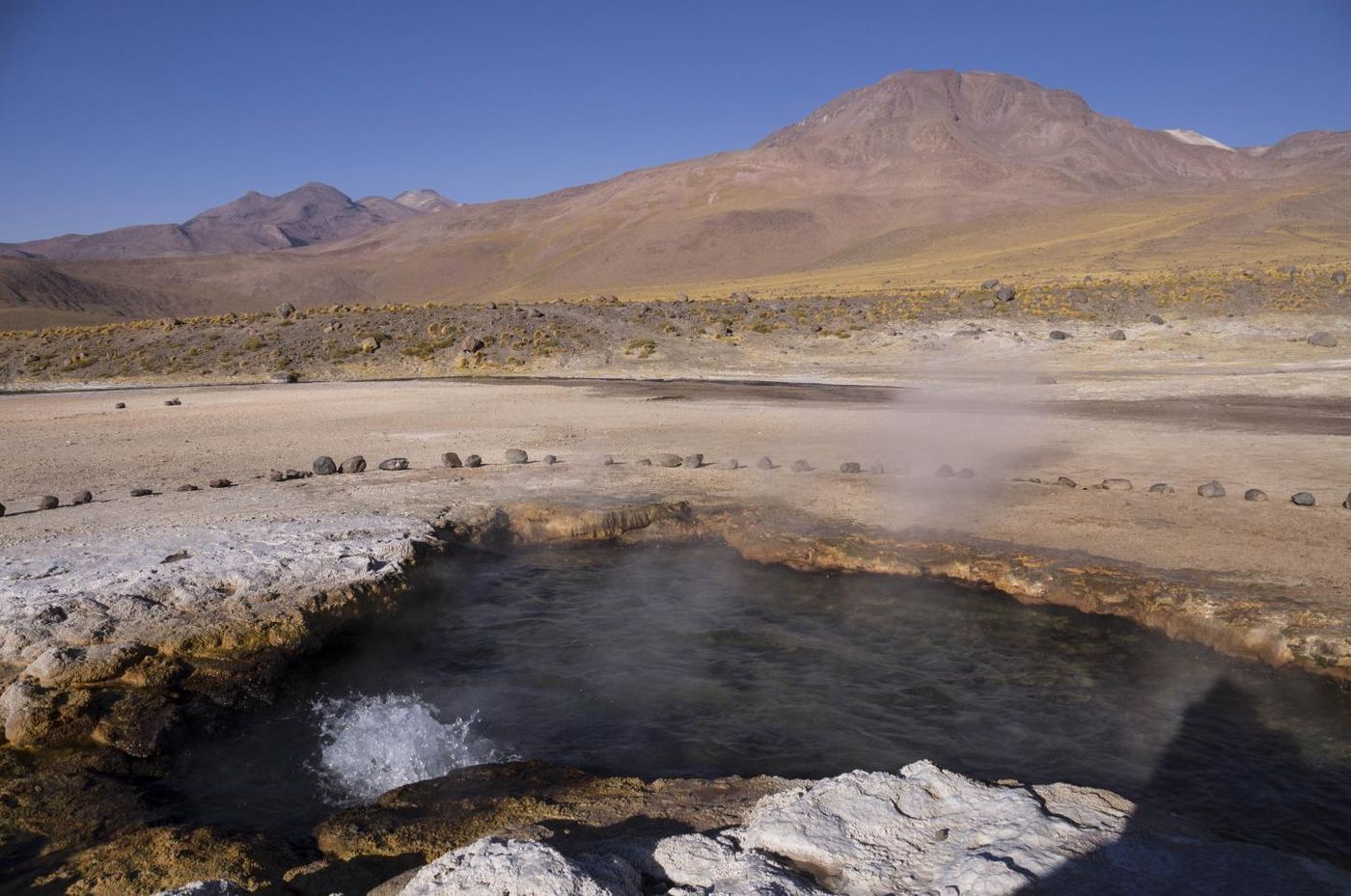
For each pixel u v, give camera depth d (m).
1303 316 37.84
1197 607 9.45
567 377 37.25
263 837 5.85
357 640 9.70
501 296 186.12
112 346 46.56
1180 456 17.20
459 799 6.13
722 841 4.69
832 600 10.84
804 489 15.01
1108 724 7.66
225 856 5.43
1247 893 4.16
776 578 11.68
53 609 9.11
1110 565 10.70
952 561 11.42
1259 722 7.59
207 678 8.17
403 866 5.11
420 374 40.00
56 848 5.72
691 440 20.56
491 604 10.98
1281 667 8.51
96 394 36.50
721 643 9.66
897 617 10.22
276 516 13.14
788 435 21.02
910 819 4.86
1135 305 42.66
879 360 37.53
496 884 3.76
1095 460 17.17
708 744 7.48
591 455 18.64
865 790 5.12
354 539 11.78
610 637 9.91
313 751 7.45
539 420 24.47
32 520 13.02
